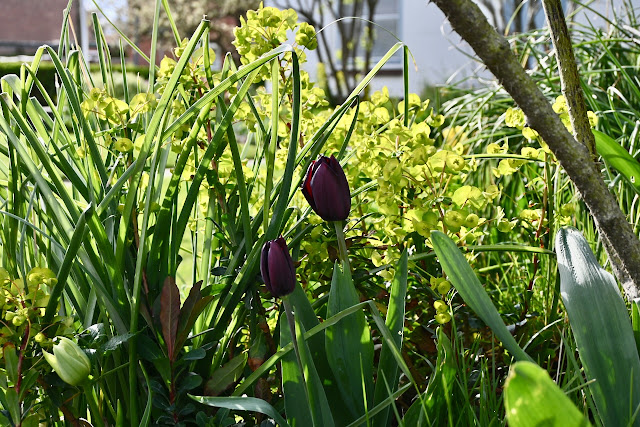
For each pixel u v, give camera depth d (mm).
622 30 2299
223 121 1281
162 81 1379
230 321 1383
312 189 1155
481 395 1214
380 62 1360
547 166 1473
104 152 1399
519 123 1468
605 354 1108
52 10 16859
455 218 1332
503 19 6742
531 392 904
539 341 1418
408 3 7957
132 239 1320
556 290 1487
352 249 1457
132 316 1212
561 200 1836
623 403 1088
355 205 1568
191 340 1302
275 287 1086
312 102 1515
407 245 1485
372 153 1476
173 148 1338
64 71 1272
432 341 1422
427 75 5410
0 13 16531
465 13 1107
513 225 1434
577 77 1274
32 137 1221
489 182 2258
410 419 1159
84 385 1180
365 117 1527
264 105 1536
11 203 1307
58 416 1324
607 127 2051
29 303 1229
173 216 1329
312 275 1462
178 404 1247
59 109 1396
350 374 1164
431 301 1489
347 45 10484
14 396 1195
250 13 1454
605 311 1127
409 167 1383
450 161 1364
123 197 1348
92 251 1238
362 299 1427
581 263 1173
